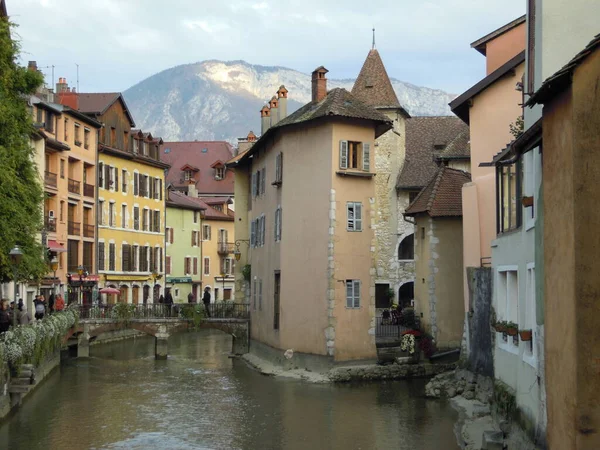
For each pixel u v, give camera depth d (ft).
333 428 75.15
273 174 123.13
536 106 59.00
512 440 58.13
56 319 110.42
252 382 106.22
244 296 151.43
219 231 262.26
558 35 54.34
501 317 67.36
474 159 93.81
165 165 220.02
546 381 45.37
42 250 97.50
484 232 92.84
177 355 143.84
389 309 158.61
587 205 38.04
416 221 115.44
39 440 71.00
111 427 76.89
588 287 38.06
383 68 182.80
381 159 177.88
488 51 98.78
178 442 70.59
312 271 109.09
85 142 177.06
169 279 227.81
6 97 87.20
